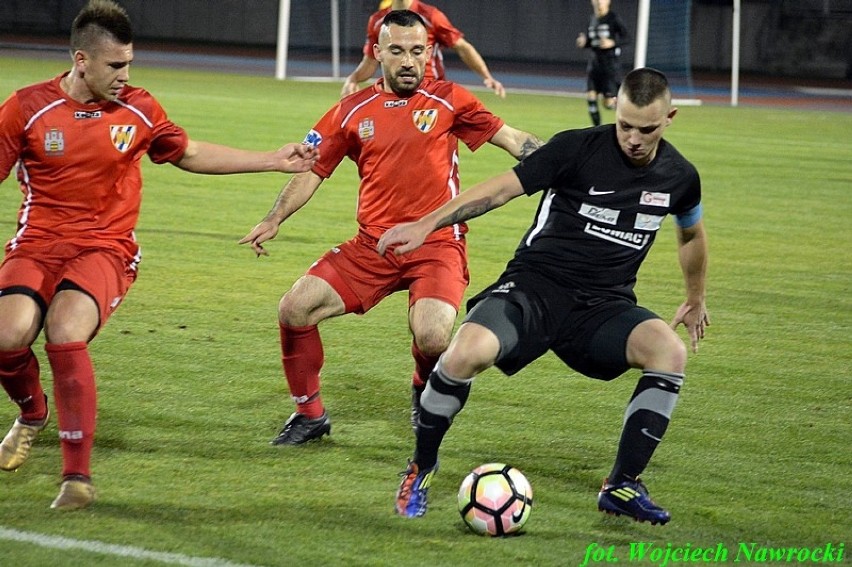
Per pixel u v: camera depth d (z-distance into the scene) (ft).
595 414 38.73
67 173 30.50
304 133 114.83
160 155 31.96
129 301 51.26
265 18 275.59
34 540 26.45
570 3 265.54
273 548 26.61
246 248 63.87
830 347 48.80
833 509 30.78
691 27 265.54
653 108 27.86
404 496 29.30
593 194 29.81
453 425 36.94
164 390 39.17
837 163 114.01
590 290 30.35
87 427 28.66
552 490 31.55
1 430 34.68
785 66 265.34
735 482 32.65
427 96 36.01
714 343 48.93
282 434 34.53
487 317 28.99
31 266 30.37
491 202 29.43
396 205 35.78
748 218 81.71
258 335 46.83
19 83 148.36
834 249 71.31
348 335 47.80
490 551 27.09
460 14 270.67
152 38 276.82
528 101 174.50
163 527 27.61
